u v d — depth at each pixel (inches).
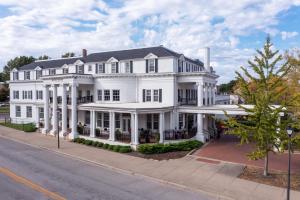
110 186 608.4
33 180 641.0
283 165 784.3
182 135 1138.7
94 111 1179.9
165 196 550.0
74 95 1256.2
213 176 678.5
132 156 916.6
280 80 662.5
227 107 1117.1
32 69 1818.4
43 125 1553.9
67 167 775.1
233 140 1235.9
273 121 634.2
